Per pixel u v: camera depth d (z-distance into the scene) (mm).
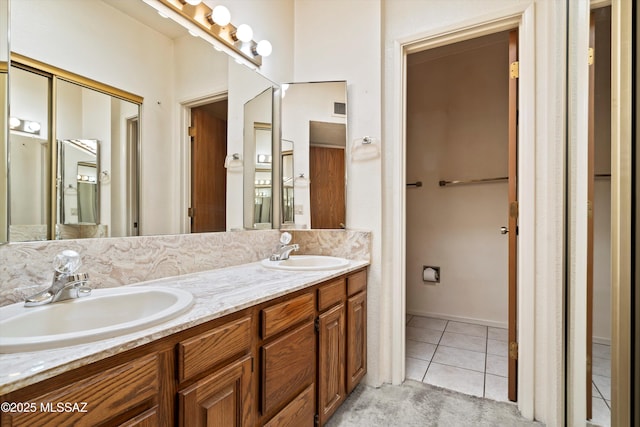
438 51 2961
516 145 1714
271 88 2018
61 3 1029
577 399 1100
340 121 1994
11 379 482
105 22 1155
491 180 2846
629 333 575
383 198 1895
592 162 950
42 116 981
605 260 836
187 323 761
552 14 1463
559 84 1324
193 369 786
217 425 851
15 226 912
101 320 923
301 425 1233
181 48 1441
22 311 782
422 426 1485
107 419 612
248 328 979
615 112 629
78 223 1057
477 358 2211
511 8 1609
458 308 3027
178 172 1420
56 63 1015
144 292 1022
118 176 1186
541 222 1556
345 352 1595
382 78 1902
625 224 583
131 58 1237
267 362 1050
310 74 2166
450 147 3078
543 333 1537
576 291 1108
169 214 1373
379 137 1883
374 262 1867
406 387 1835
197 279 1300
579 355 1072
